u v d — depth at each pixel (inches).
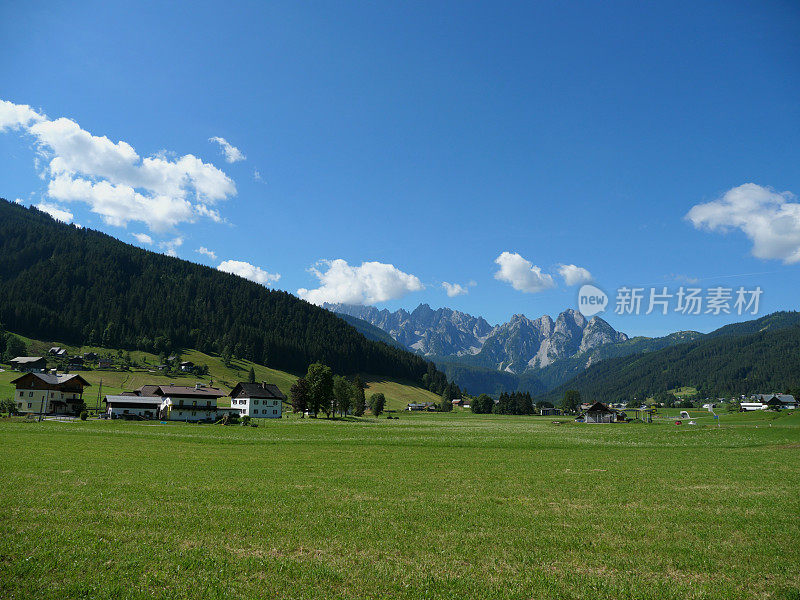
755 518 892.6
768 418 4845.0
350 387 6766.7
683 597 542.6
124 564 591.8
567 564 646.5
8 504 880.3
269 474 1352.1
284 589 539.2
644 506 999.0
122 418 4726.9
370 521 833.5
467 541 732.7
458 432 3457.2
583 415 7175.2
